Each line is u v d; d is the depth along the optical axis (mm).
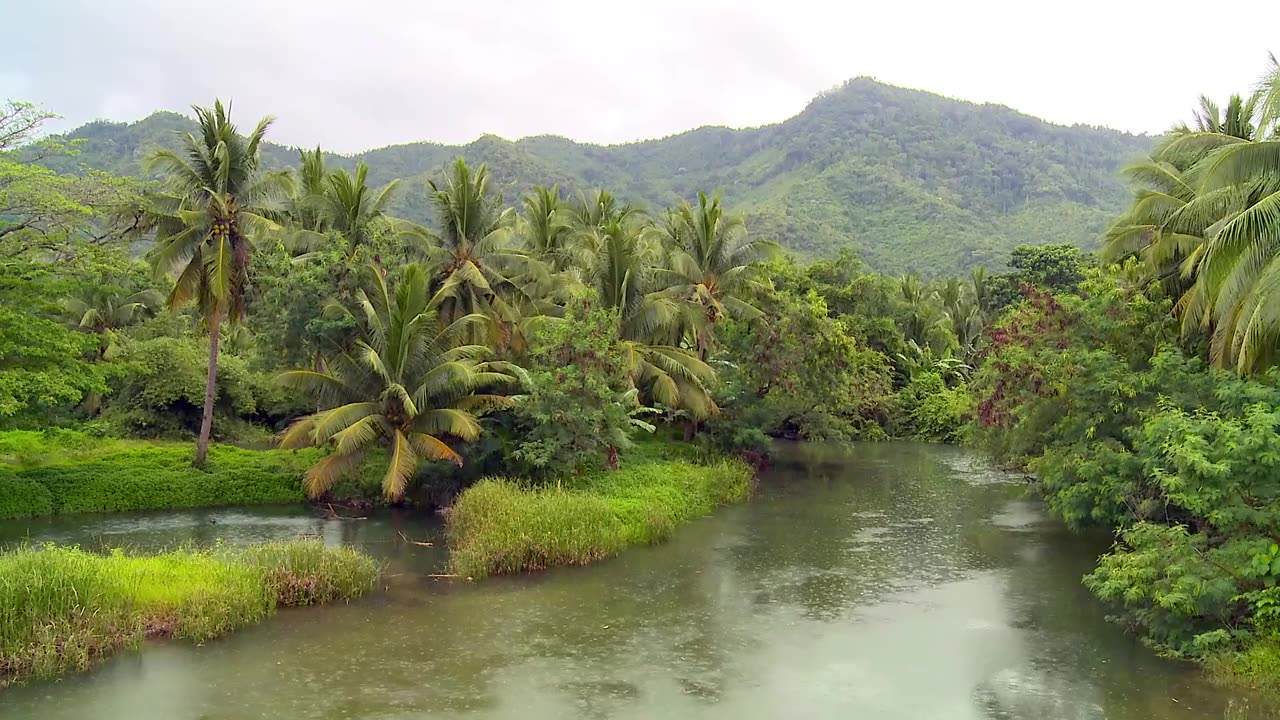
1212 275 17578
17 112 25281
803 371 40281
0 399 23547
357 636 15203
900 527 26094
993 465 35531
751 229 123125
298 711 11883
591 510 22422
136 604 15078
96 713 11680
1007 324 27219
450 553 21625
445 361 27844
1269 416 13578
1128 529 19172
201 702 12133
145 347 37469
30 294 25578
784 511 28859
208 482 28906
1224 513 13516
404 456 25750
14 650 12977
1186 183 24500
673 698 12648
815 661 14336
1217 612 13953
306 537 22375
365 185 34562
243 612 15734
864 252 127062
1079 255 62219
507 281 35438
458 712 11961
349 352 30484
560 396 27391
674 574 20031
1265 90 16312
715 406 35406
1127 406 21297
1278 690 12422
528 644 14945
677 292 37688
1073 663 14250
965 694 12914
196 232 28875
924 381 57719
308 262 31297
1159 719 11922
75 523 25422
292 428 27188
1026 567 20984
